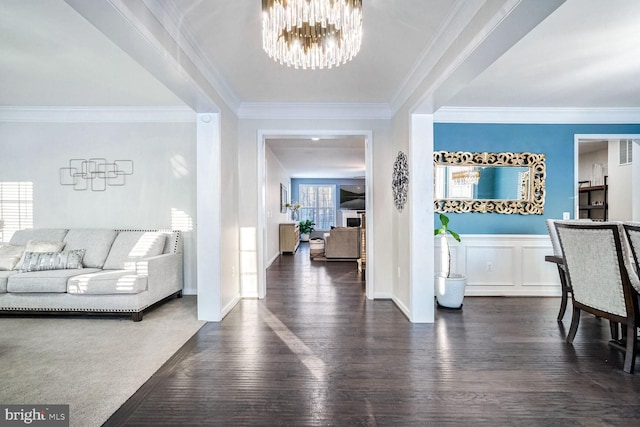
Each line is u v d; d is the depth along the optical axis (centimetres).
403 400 188
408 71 305
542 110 425
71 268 360
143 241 391
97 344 266
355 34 187
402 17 218
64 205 429
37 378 212
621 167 528
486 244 430
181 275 420
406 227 345
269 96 377
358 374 218
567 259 269
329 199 1250
